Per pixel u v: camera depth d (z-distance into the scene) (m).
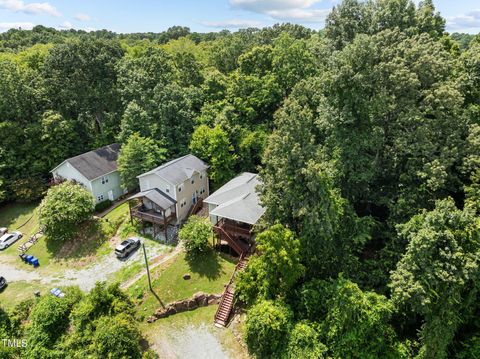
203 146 38.72
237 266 26.36
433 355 19.66
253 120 42.88
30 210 40.41
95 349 19.80
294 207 21.98
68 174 38.97
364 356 19.56
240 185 31.92
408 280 19.58
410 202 25.17
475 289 20.38
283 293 22.56
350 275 23.47
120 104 46.41
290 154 21.98
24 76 45.00
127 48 68.38
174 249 30.58
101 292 22.25
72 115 45.44
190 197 35.84
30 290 27.58
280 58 42.53
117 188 40.91
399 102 26.72
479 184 23.17
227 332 23.08
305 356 19.50
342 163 26.73
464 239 19.38
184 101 43.00
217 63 61.69
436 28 40.66
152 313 24.36
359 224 24.33
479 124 28.08
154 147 38.59
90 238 33.19
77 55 43.44
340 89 26.97
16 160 41.22
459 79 29.11
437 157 25.30
